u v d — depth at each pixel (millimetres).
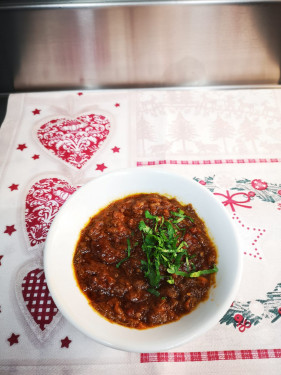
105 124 399
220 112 414
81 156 367
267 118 406
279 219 312
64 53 459
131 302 244
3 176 349
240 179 343
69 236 264
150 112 414
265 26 437
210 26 440
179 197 292
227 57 465
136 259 261
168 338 211
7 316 264
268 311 262
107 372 238
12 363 243
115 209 292
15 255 296
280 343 248
